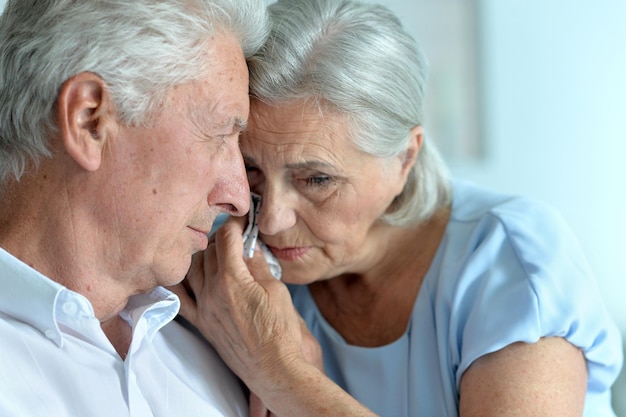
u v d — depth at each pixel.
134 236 1.12
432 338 1.51
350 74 1.30
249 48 1.24
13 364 1.08
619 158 3.87
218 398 1.35
